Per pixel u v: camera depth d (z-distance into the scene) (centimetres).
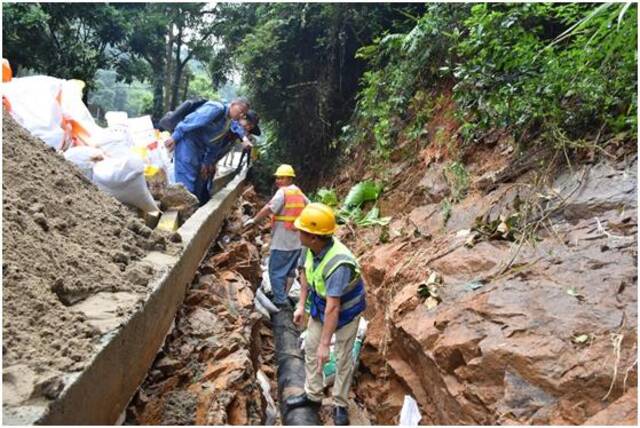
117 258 297
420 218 561
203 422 263
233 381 307
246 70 1177
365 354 464
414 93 788
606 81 411
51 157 350
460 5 661
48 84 432
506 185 477
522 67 462
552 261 342
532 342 283
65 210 304
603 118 410
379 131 803
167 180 546
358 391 447
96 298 248
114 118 572
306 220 337
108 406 214
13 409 154
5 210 244
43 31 952
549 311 298
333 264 333
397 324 394
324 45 1091
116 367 219
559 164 432
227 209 756
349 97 1127
